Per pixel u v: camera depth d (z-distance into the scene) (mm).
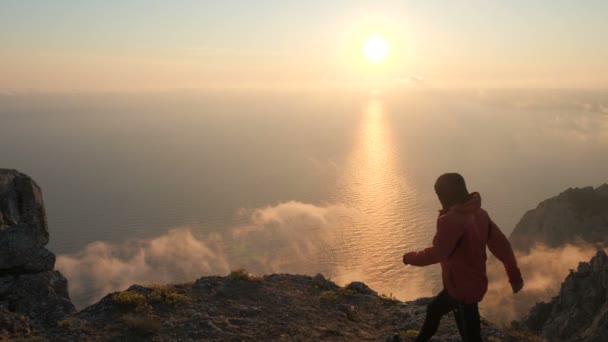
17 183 15852
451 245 5945
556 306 55688
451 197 6164
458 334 8641
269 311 10078
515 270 6152
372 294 11672
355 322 9945
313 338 8914
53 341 8641
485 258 6195
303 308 10336
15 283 12867
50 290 12930
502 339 8852
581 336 45438
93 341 8602
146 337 8734
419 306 10648
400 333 9039
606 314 43812
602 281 51688
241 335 8875
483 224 6102
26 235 13906
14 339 8938
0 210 14789
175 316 9625
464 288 6172
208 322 9297
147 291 10781
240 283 11438
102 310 9828
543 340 9164
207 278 11633
